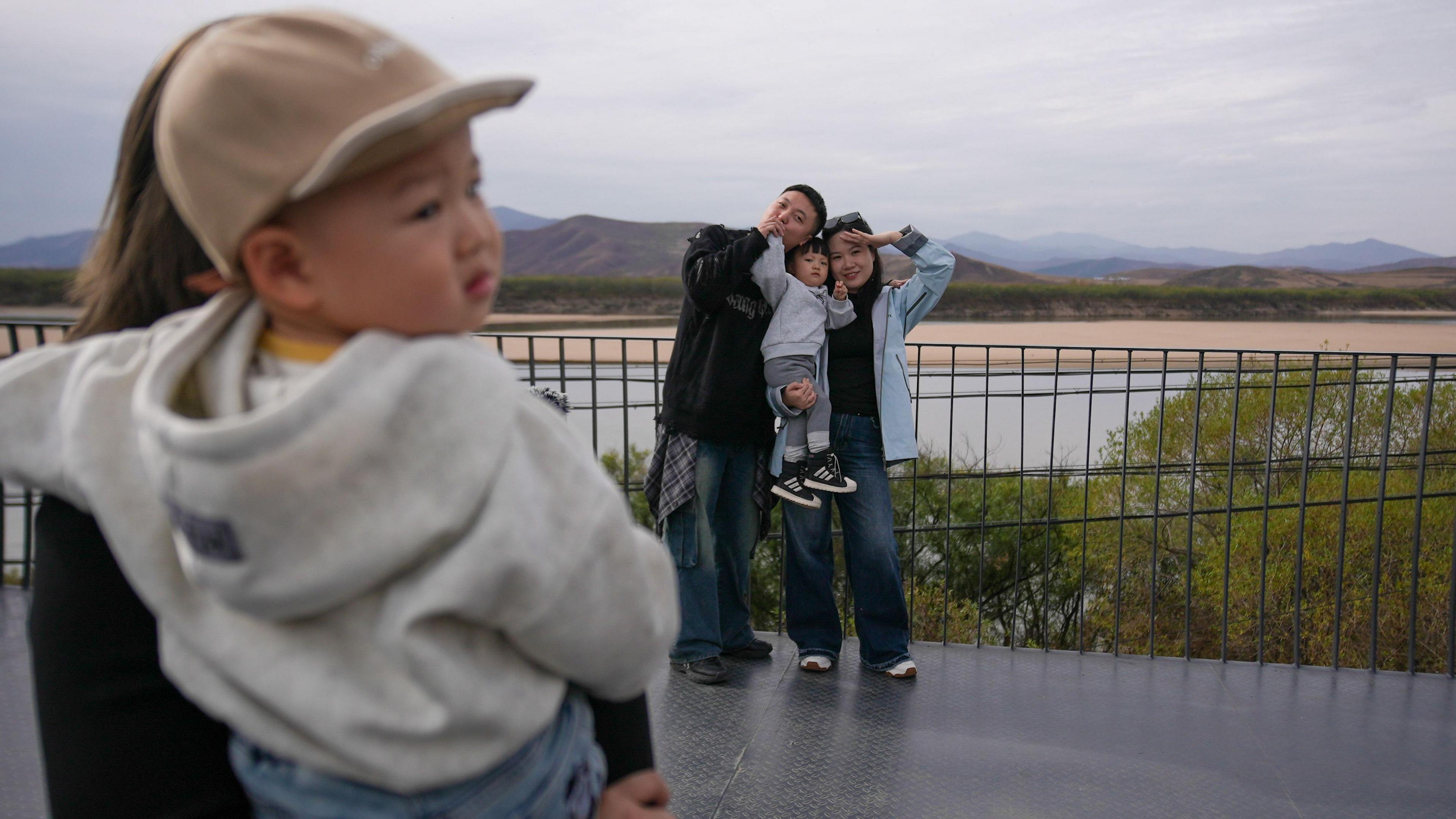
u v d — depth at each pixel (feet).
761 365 10.55
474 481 1.57
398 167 1.60
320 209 1.59
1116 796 8.38
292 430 1.41
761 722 9.72
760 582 45.14
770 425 10.97
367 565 1.48
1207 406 47.52
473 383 1.62
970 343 13.26
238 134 1.55
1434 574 46.06
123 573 1.89
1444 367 11.73
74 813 1.82
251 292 1.81
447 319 1.70
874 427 10.98
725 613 11.31
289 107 1.54
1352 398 11.84
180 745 1.87
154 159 2.13
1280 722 10.03
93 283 2.26
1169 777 8.75
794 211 10.39
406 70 1.64
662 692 10.43
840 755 9.04
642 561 1.90
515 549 1.59
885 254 12.17
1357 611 45.98
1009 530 46.21
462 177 1.71
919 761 8.95
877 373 10.81
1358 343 174.70
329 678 1.61
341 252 1.61
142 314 2.21
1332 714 10.28
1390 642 46.11
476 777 1.78
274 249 1.63
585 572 1.73
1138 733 9.66
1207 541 47.78
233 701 1.69
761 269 10.07
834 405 10.93
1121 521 12.24
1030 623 47.26
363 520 1.47
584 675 1.86
